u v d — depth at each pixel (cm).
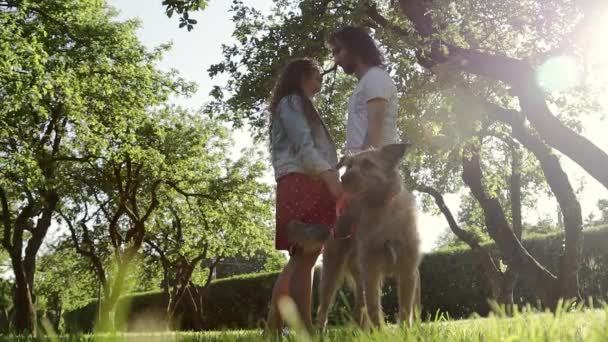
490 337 182
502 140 1923
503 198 2386
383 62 458
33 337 583
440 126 1380
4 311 3891
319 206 381
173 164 2458
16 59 1430
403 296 417
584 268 1694
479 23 1117
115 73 1930
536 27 1045
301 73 411
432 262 1994
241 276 2788
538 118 1112
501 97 1670
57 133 2084
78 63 1852
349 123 451
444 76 1159
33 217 2252
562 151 1112
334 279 474
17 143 1864
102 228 2859
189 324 2908
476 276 1928
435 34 1072
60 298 3778
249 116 1452
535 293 1811
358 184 404
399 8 1382
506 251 1608
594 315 202
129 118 2105
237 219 2688
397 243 412
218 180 2669
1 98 1656
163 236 2856
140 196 2723
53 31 1847
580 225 1408
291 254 386
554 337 174
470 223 3027
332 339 252
